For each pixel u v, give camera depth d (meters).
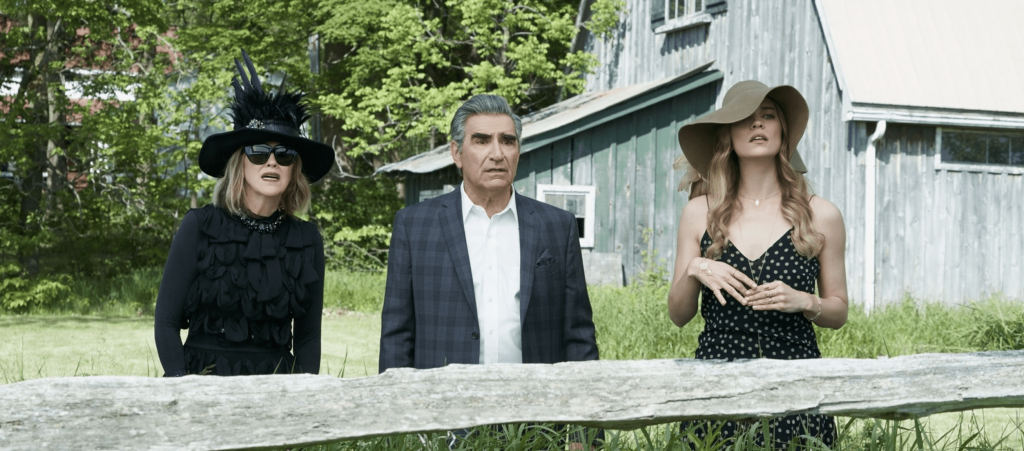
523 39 19.19
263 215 2.95
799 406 2.07
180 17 22.81
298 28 19.36
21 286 13.93
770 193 2.89
